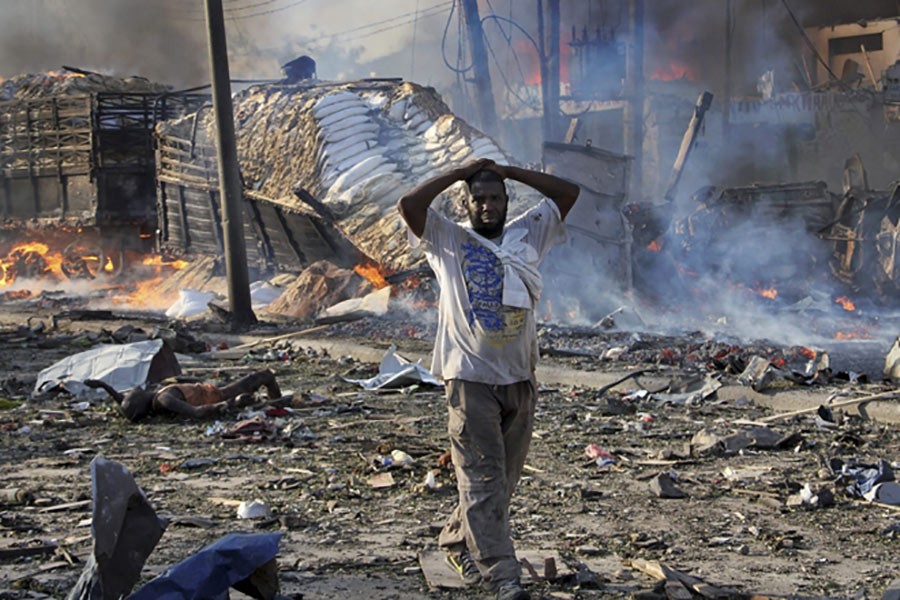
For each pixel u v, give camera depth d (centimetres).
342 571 548
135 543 409
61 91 3647
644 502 723
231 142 2189
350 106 2784
